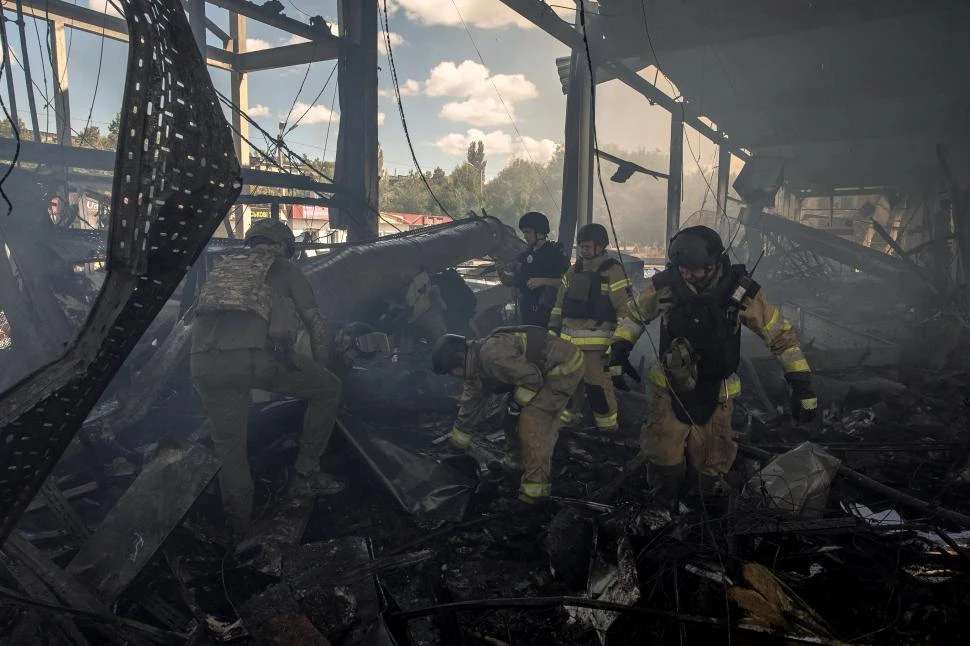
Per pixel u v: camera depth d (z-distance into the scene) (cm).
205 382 274
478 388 332
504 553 282
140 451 365
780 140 1619
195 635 211
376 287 521
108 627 210
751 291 262
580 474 362
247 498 283
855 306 1099
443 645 214
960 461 355
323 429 321
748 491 280
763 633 190
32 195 496
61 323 454
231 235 1033
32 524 274
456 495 320
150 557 238
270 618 207
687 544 237
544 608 232
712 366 265
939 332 671
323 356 311
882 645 194
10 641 194
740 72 1248
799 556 243
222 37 1156
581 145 1004
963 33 1003
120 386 466
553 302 476
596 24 962
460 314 653
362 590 233
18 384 184
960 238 1001
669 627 207
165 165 195
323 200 771
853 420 453
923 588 221
